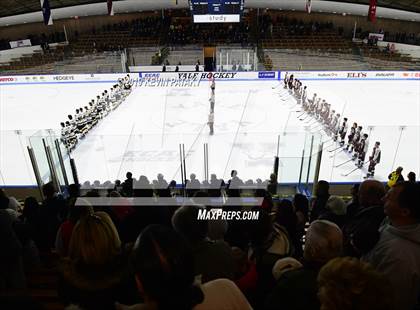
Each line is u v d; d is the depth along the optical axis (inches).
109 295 81.7
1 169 485.4
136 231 169.0
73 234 86.0
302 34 1284.4
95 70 1074.1
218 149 504.7
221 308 80.4
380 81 1000.9
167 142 514.6
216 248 113.7
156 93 917.8
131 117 746.2
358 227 139.6
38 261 193.8
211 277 110.7
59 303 153.5
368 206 159.9
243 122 704.4
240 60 1065.5
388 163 485.7
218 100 848.3
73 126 575.5
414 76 1017.5
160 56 1099.3
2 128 716.0
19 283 156.7
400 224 106.1
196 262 111.4
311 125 688.4
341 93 892.0
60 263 87.5
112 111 786.8
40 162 394.0
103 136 494.3
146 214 171.8
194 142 517.7
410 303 102.1
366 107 786.2
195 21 1111.6
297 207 229.3
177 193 341.1
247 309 82.4
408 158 493.4
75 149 489.7
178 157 474.9
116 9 1364.4
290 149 414.3
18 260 155.8
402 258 101.0
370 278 64.9
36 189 438.6
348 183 442.3
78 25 1496.1
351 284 64.4
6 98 913.5
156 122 714.8
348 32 1428.4
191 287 64.6
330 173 467.8
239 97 872.3
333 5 1290.6
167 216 204.8
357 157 509.7
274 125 690.2
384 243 105.9
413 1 1224.8
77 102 867.4
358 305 63.1
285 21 1343.5
